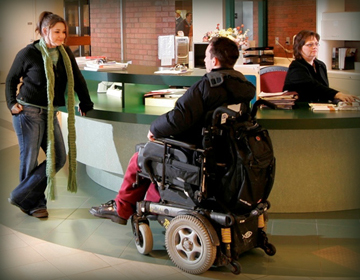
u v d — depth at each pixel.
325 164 4.02
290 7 8.61
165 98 4.26
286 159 4.00
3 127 7.53
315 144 3.98
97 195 4.59
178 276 3.11
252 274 3.13
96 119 4.43
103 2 11.99
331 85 7.22
